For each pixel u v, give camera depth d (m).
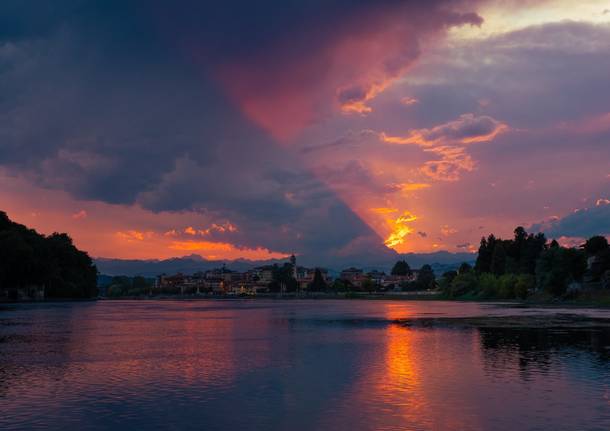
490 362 51.19
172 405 34.50
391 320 117.00
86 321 118.88
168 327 101.62
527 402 34.69
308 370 47.59
